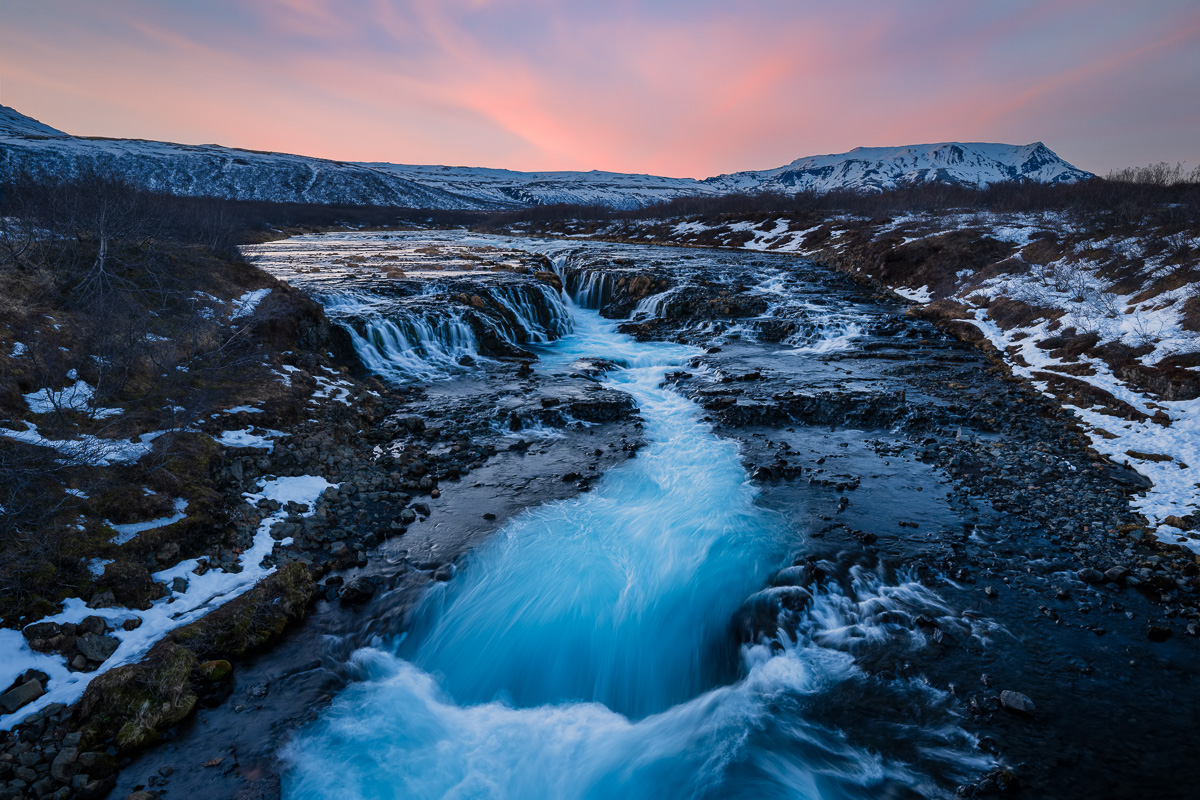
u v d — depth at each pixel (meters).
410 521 8.23
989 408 12.45
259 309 12.50
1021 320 17.81
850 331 19.36
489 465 10.10
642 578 7.21
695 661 6.37
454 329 17.02
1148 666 5.70
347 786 4.73
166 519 6.91
